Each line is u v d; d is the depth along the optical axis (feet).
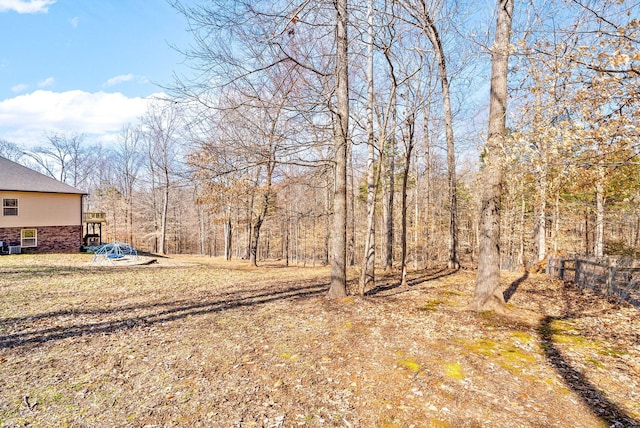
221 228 125.18
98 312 21.06
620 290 25.12
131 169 114.52
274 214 62.95
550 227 64.23
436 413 10.27
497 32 20.43
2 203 55.62
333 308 21.93
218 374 12.60
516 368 13.34
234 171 23.31
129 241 111.86
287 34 19.10
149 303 23.84
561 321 19.60
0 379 11.97
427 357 14.26
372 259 30.50
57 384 11.69
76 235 63.98
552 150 15.34
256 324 18.69
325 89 22.65
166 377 12.33
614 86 13.52
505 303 21.63
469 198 82.58
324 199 74.33
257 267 57.77
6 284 29.37
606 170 16.90
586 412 10.43
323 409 10.41
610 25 13.67
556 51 14.71
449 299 24.82
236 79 19.54
